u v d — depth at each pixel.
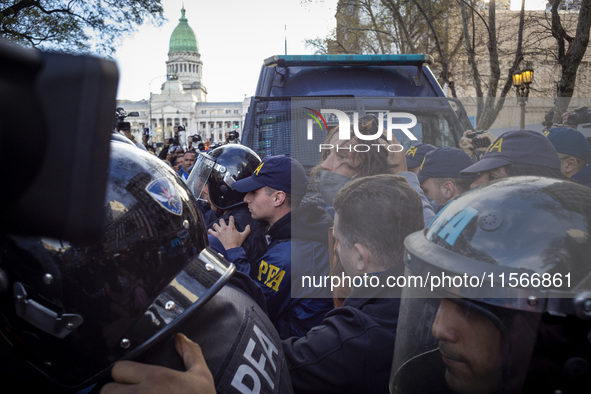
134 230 1.00
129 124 4.42
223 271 1.15
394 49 22.28
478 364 0.87
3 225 0.59
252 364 1.08
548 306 0.79
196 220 1.18
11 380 1.03
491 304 0.82
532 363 0.81
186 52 122.25
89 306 0.95
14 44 0.51
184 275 1.08
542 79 11.62
